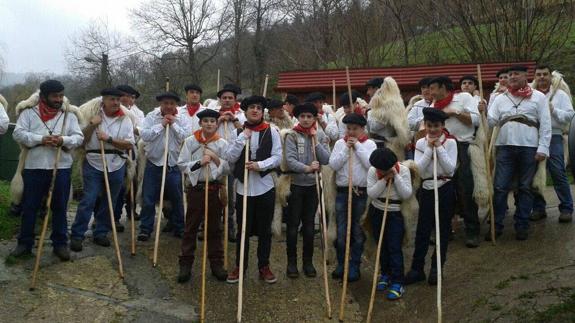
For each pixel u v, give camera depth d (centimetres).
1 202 644
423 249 498
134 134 650
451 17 1240
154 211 614
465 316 425
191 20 2995
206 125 512
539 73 607
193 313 458
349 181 488
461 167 547
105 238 575
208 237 519
